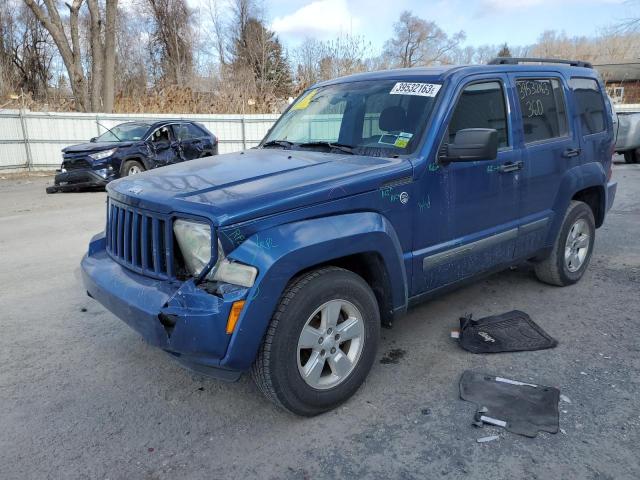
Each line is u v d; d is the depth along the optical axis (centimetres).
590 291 509
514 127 426
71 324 454
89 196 1194
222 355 276
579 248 524
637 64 3644
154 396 341
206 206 281
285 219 289
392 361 380
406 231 347
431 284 374
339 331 314
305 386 301
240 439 295
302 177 319
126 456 282
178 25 4053
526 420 302
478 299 495
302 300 291
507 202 420
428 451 280
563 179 478
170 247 296
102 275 338
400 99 390
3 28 3816
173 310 276
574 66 531
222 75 2712
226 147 2102
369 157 363
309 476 264
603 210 549
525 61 469
